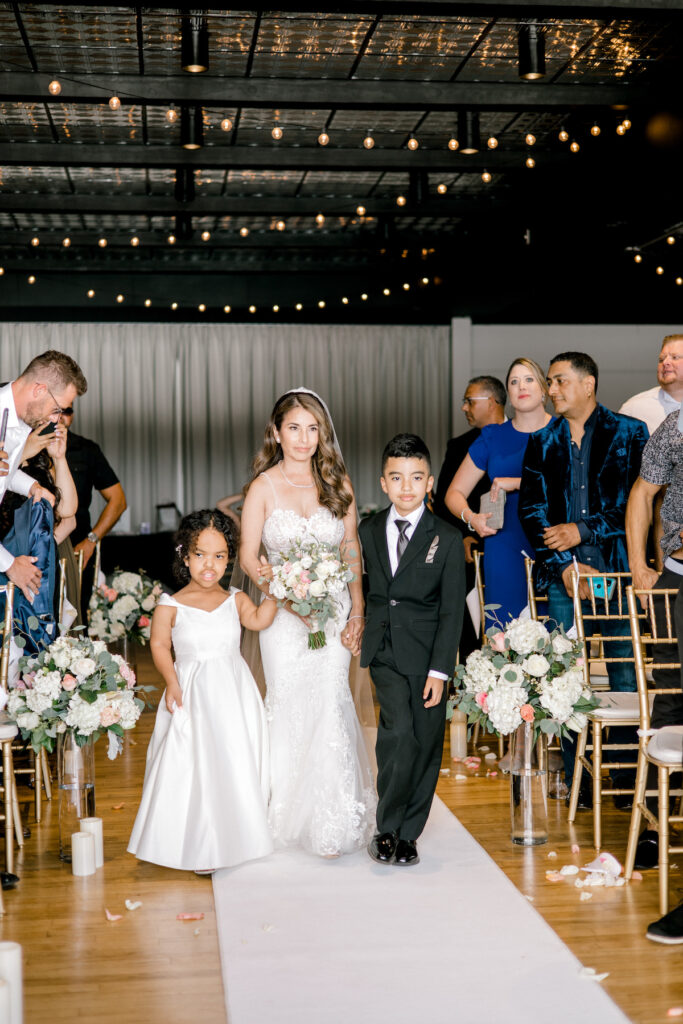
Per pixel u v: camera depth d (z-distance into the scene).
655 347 12.59
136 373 12.43
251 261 11.23
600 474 4.42
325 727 3.76
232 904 3.35
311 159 7.35
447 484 6.02
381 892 3.43
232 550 3.89
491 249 9.95
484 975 2.85
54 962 2.98
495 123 7.41
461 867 3.64
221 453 12.58
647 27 5.63
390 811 3.69
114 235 10.18
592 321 12.23
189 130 6.14
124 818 4.32
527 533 4.48
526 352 12.48
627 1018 2.62
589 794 4.36
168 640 3.79
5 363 12.20
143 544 10.48
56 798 4.63
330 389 12.77
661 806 3.24
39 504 4.21
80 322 12.23
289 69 6.18
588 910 3.29
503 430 4.89
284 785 3.81
